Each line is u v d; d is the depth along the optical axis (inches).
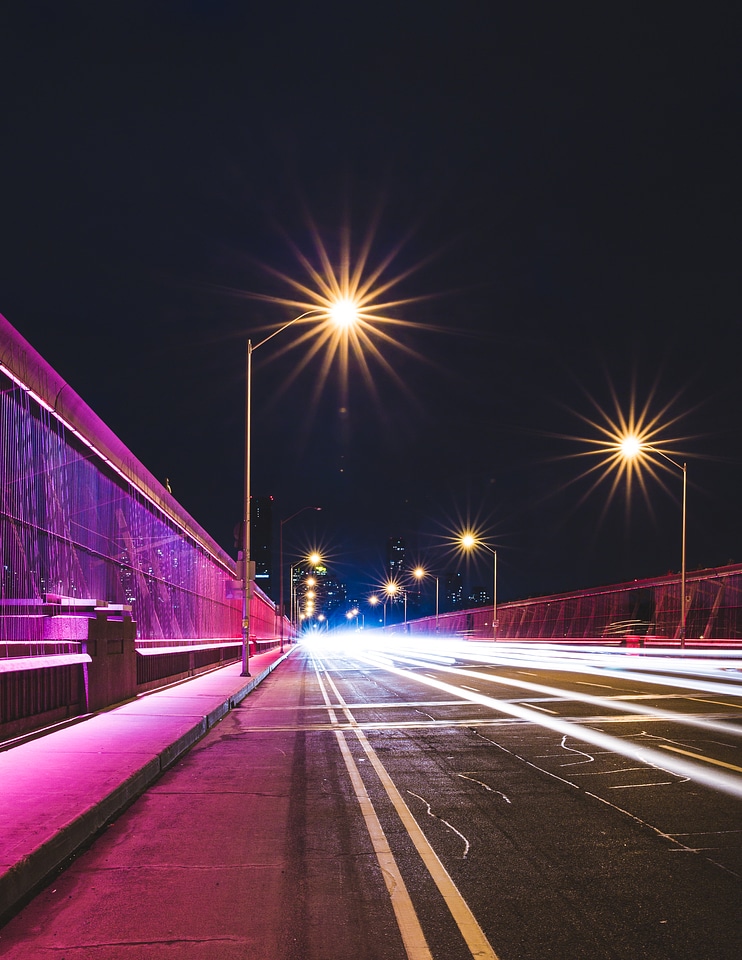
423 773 369.4
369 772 374.0
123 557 792.9
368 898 202.1
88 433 624.4
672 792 322.0
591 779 349.7
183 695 713.0
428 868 225.8
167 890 209.5
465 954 168.2
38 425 554.3
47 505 566.3
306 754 430.0
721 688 845.8
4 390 492.4
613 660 1561.3
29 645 465.7
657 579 2385.6
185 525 1107.9
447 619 5241.1
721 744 445.4
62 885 214.7
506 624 3924.7
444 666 1422.2
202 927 184.4
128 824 279.1
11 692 415.2
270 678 1130.0
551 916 188.5
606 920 185.9
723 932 178.5
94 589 686.5
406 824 275.4
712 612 2036.2
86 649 547.5
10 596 495.5
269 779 359.9
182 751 434.6
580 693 786.8
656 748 431.8
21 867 205.8
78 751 389.1
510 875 218.8
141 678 730.2
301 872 223.6
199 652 1098.1
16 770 339.9
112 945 174.9
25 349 490.0
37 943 176.6
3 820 252.1
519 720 566.9
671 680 980.6
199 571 1300.4
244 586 1055.0
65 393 565.3
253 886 211.9
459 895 203.5
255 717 615.8
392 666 1470.2
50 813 261.3
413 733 507.5
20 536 515.8
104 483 725.9
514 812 290.7
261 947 173.0
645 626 2443.4
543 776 357.7
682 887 207.9
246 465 1054.4
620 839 253.6
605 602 2812.5
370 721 577.6
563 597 3211.1
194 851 245.1
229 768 389.1
